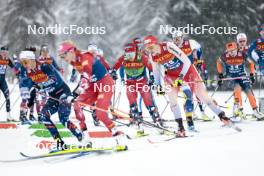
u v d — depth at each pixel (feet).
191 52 49.78
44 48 45.29
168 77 40.32
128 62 46.55
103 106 33.19
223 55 51.31
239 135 35.78
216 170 24.52
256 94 105.70
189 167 25.48
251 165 25.16
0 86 57.41
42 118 34.94
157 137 40.57
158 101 84.58
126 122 54.29
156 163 26.86
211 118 55.36
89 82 33.60
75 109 35.42
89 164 27.84
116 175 24.57
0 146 39.55
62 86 35.17
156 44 38.88
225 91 123.03
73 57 33.32
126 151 32.30
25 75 54.34
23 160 32.35
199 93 40.42
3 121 58.23
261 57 54.49
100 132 44.32
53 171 26.37
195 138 36.24
